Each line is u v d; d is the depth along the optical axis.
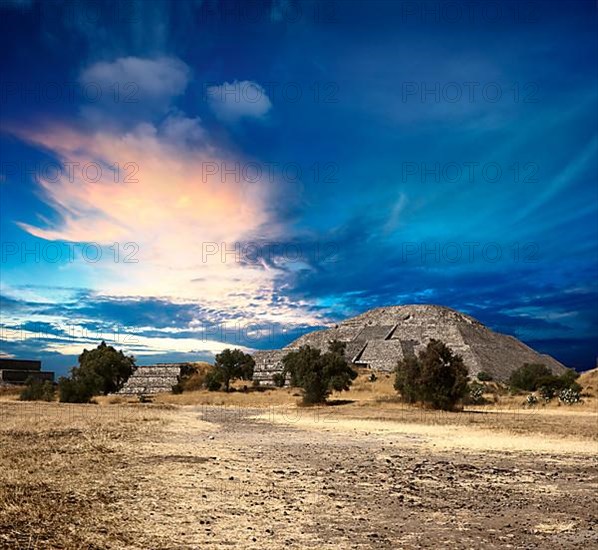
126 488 14.78
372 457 22.31
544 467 20.25
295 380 60.53
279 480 16.97
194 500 13.80
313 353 59.56
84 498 13.26
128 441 25.27
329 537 11.13
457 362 51.38
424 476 18.17
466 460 21.78
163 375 109.00
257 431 32.81
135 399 73.69
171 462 19.66
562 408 57.06
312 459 21.59
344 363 60.06
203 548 10.07
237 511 12.91
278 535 11.12
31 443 22.97
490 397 72.12
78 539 10.06
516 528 12.09
